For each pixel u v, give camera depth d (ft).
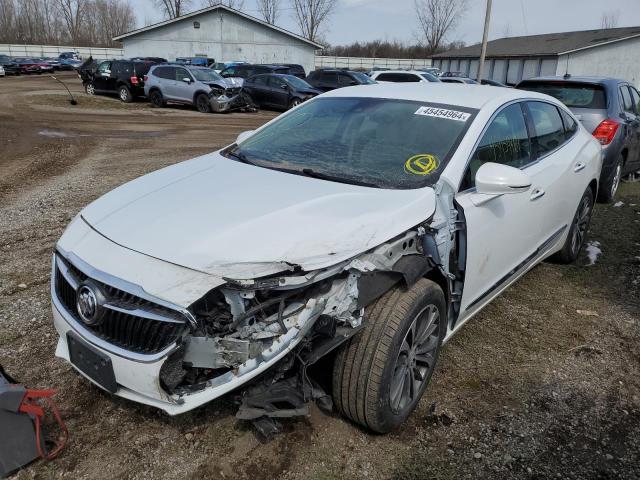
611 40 123.44
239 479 8.00
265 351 7.05
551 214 13.51
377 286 7.92
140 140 39.96
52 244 16.85
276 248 7.49
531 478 8.23
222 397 8.27
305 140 11.55
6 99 66.13
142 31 137.08
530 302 14.07
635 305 14.06
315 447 8.64
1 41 274.57
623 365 11.32
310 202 8.69
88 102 66.59
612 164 23.16
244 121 55.57
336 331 7.63
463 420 9.45
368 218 8.27
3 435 7.68
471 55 152.46
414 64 186.80
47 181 25.73
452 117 10.91
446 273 9.25
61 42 285.64
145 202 9.07
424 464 8.41
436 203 9.22
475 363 11.18
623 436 9.20
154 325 7.05
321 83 69.00
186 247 7.56
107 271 7.48
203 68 65.31
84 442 8.62
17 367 10.43
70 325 7.97
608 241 19.04
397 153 10.36
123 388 7.57
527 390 10.35
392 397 8.64
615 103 23.66
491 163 9.81
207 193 9.20
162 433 8.84
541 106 13.76
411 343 8.85
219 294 7.14
